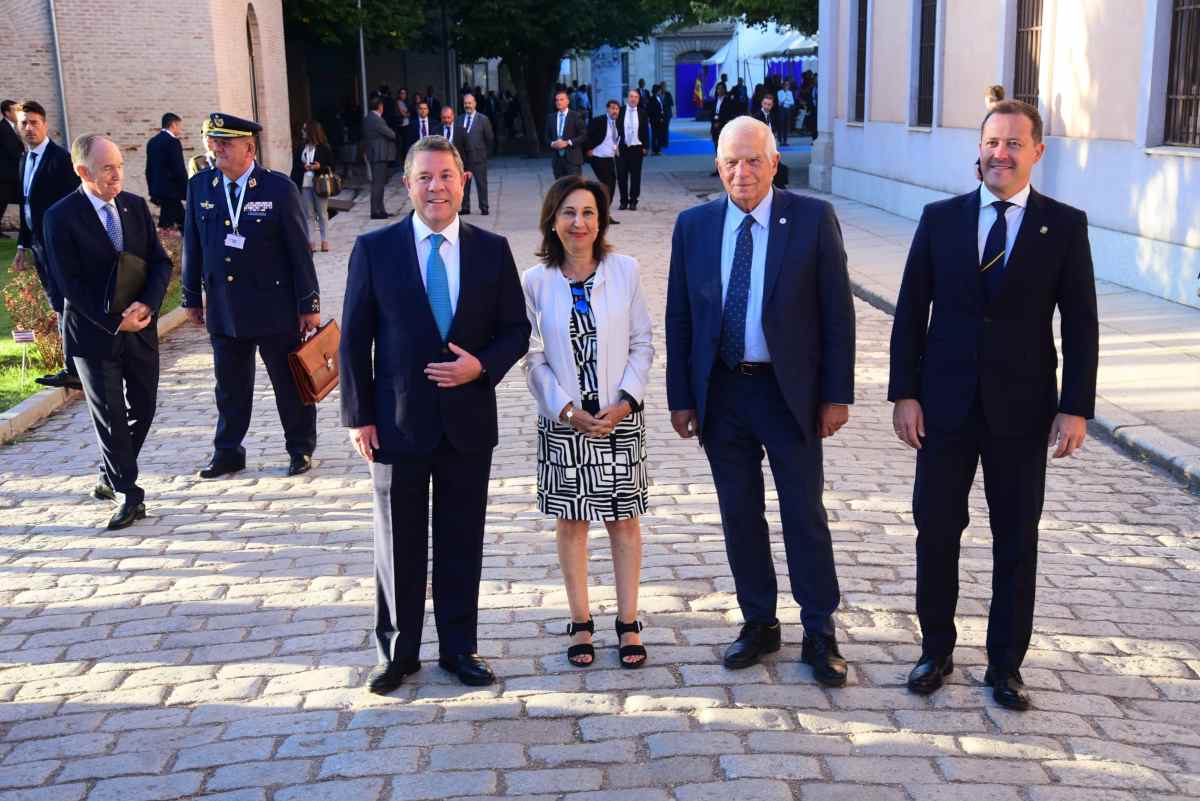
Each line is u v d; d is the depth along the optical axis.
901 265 14.01
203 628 4.78
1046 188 13.79
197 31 20.44
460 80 52.47
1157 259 11.24
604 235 4.23
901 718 3.90
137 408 6.28
